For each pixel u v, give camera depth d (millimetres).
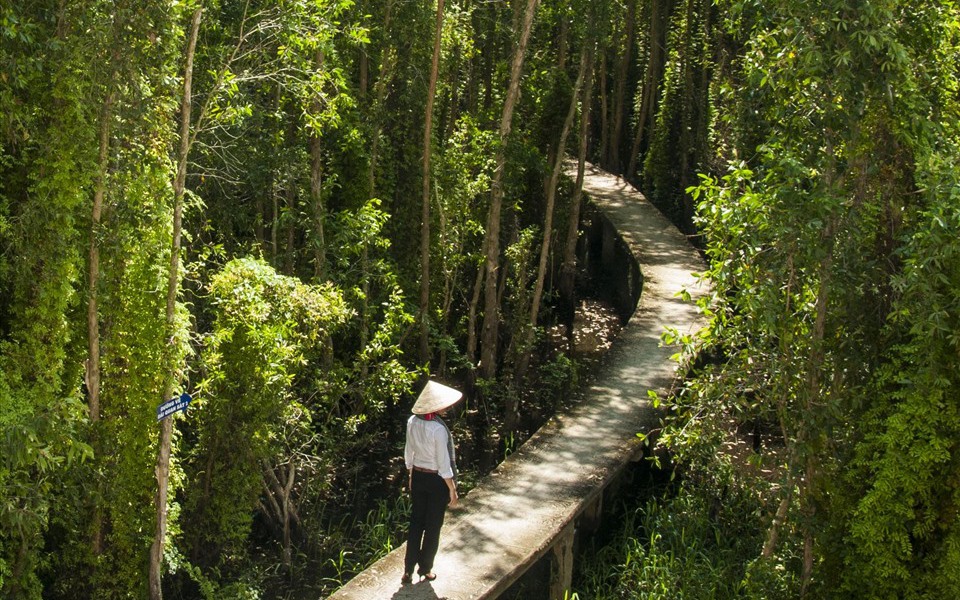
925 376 6754
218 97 8141
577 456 10602
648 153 28234
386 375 11422
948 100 7594
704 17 27609
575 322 19656
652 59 29891
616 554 10125
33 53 7172
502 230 20172
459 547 8578
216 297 9352
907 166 7453
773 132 7672
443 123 20234
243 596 9102
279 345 9406
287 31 8281
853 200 7465
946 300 6828
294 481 11508
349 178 14438
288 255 12648
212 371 9031
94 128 7402
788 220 7043
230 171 11742
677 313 15641
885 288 7562
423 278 14648
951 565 6828
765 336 7734
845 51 6645
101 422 8188
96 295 7746
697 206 7820
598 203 24500
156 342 8039
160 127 7840
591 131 33812
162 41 7383
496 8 20812
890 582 7125
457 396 7625
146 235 7926
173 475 8586
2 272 7277
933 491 7055
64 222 7348
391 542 10656
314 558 10547
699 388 8156
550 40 24422
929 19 7074
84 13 7066
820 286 7375
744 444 12352
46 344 7418
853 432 7598
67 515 8102
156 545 7945
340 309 10133
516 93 15000
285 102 12766
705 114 25234
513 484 9906
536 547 8609
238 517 9492
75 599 8438
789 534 8508
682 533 9906
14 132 7266
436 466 7570
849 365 7516
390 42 14625
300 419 10930
